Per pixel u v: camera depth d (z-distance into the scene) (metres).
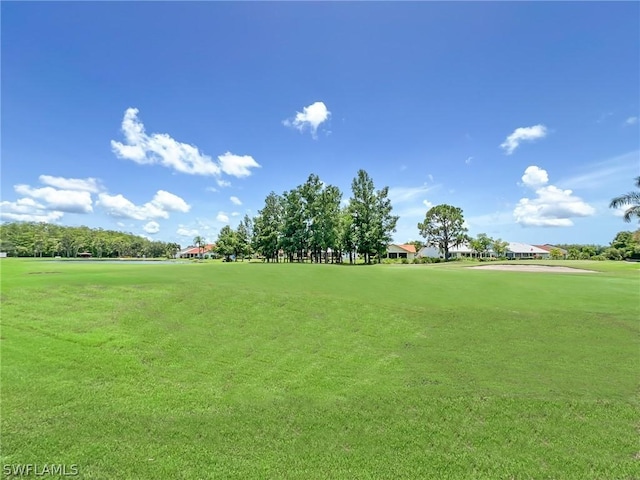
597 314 10.59
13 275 15.49
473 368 7.20
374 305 11.49
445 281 16.50
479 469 4.42
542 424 5.33
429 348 8.25
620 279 18.11
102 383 6.34
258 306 11.09
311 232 49.81
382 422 5.38
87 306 10.48
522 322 9.94
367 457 4.61
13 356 7.15
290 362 7.48
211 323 9.59
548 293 13.62
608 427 5.26
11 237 94.25
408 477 4.27
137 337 8.44
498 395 6.12
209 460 4.50
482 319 10.20
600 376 6.80
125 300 11.06
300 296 12.35
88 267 22.12
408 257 85.75
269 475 4.27
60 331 8.61
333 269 21.34
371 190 50.25
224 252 73.31
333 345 8.42
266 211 59.59
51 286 12.53
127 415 5.41
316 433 5.09
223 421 5.33
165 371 6.93
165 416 5.42
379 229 49.50
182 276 15.57
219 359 7.54
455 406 5.80
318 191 50.34
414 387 6.42
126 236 127.44
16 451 4.52
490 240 85.88
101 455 4.53
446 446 4.85
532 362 7.46
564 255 83.62
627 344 8.41
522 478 4.28
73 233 104.56
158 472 4.27
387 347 8.32
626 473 4.35
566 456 4.65
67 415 5.34
